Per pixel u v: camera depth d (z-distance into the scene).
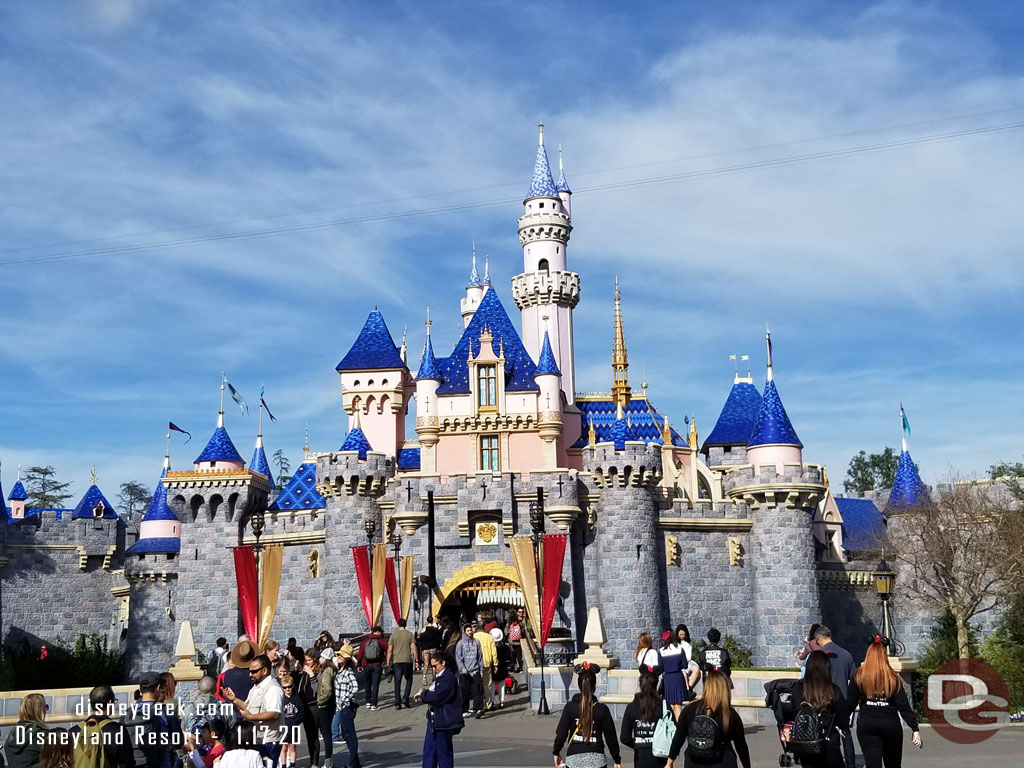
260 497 75.00
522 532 64.38
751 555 67.44
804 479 66.75
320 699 26.95
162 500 80.31
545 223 88.06
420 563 64.06
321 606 68.12
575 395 84.06
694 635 65.69
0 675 69.06
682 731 17.44
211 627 71.56
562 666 38.12
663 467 75.50
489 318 75.06
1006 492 73.19
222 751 21.80
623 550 64.44
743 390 82.69
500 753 28.81
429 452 70.81
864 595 74.69
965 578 67.00
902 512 75.06
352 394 80.94
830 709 18.12
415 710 38.94
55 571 84.12
